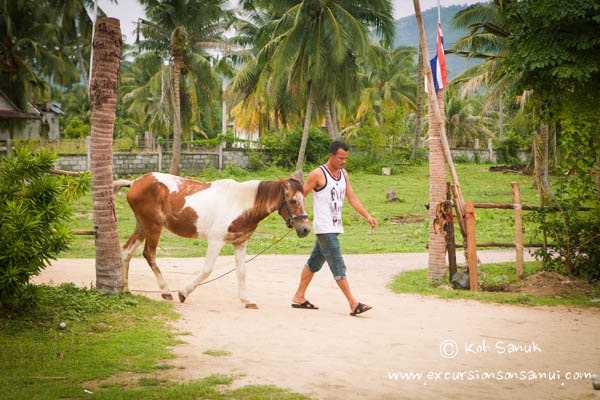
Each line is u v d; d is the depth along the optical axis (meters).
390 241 16.81
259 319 6.85
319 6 30.78
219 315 7.00
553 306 7.95
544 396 4.37
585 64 8.25
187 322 6.56
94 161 7.18
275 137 40.78
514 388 4.55
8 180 6.47
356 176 37.84
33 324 5.90
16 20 41.44
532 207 9.97
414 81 56.47
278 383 4.54
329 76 34.16
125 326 6.13
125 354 5.15
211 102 40.12
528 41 8.64
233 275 10.27
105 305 6.72
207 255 7.48
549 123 9.97
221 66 39.22
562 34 8.40
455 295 8.66
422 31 9.73
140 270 10.35
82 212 22.02
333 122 44.34
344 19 30.69
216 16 35.19
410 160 44.59
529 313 7.47
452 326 6.67
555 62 8.35
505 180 35.81
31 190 6.42
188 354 5.29
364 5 32.38
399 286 9.41
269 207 7.35
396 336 6.15
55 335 5.63
